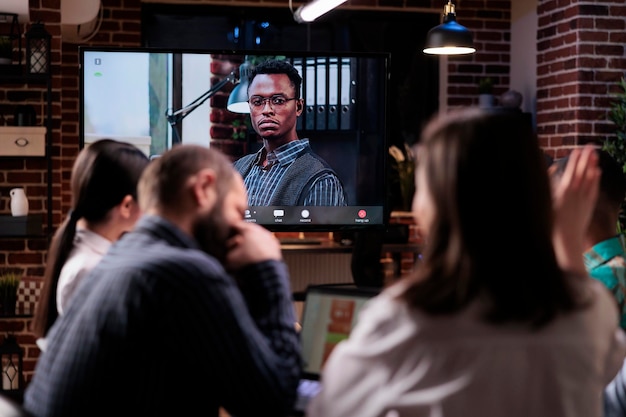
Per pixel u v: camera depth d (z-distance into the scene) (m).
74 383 2.06
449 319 1.66
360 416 1.69
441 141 1.72
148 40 8.09
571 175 1.98
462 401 1.64
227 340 2.03
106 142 2.78
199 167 2.22
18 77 6.29
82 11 6.83
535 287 1.67
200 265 2.07
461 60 8.41
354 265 6.83
